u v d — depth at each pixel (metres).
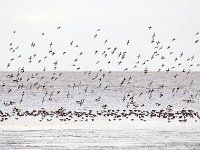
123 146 37.25
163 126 50.47
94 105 80.94
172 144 38.12
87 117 59.78
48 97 94.50
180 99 94.25
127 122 54.66
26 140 40.06
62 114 62.19
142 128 48.66
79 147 36.88
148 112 66.31
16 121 54.66
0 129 47.31
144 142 39.09
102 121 55.75
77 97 96.12
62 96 97.50
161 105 82.69
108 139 40.66
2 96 96.25
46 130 46.59
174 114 64.19
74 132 45.06
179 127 49.66
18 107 75.56
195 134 43.81
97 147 36.84
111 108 76.81
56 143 38.59
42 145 37.72
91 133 44.38
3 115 60.06
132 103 80.56
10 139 40.53
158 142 39.09
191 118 59.59
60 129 47.50
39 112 64.25
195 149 36.19
